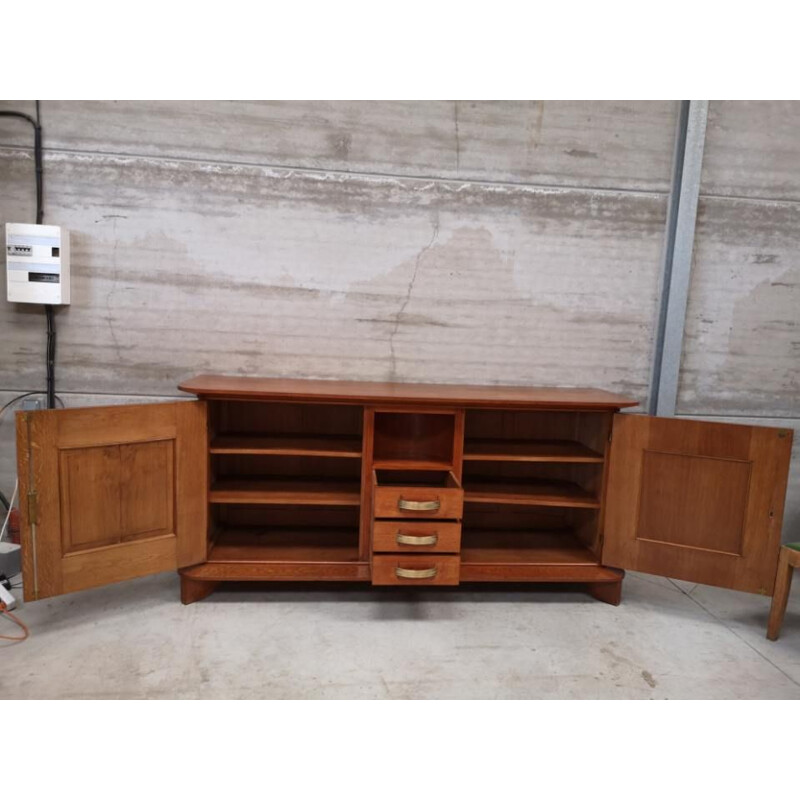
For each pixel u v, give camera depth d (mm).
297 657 1810
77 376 2459
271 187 2438
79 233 2377
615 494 2193
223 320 2488
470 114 2484
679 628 2104
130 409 1911
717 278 2703
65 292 2346
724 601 2350
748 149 2627
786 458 1986
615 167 2570
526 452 2277
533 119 2510
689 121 2516
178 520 2039
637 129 2557
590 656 1888
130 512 1952
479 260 2566
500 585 2393
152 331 2465
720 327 2740
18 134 2316
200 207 2418
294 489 2268
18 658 1744
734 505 2061
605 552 2223
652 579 2549
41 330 2424
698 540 2111
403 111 2455
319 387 2230
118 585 2266
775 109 2613
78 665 1721
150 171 2375
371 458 2115
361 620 2061
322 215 2477
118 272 2414
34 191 2350
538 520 2646
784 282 2734
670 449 2105
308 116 2418
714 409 2799
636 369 2701
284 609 2115
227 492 2184
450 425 2375
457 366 2617
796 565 1975
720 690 1733
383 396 2049
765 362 2785
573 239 2592
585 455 2242
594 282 2627
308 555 2197
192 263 2441
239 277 2471
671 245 2604
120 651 1802
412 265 2541
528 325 2623
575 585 2428
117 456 1913
